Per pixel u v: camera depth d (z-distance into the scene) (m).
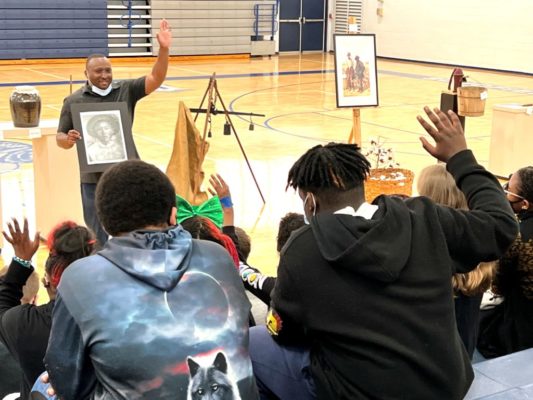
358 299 2.01
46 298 4.86
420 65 20.98
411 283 2.03
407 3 21.59
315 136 10.74
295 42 23.52
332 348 2.07
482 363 2.69
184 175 6.01
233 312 1.81
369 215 2.12
